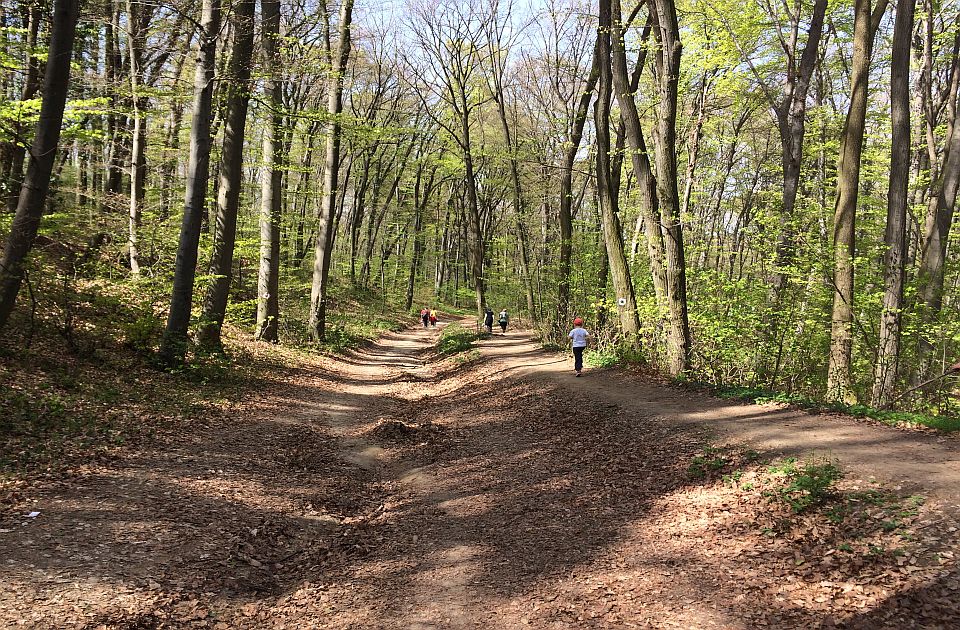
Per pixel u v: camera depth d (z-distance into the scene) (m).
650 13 14.65
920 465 6.66
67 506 5.95
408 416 13.63
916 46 17.55
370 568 5.92
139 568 5.06
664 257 16.09
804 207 17.97
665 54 13.59
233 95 14.30
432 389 17.75
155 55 18.70
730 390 11.87
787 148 16.31
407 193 48.62
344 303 37.78
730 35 17.22
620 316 18.09
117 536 5.54
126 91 15.00
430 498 8.12
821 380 13.70
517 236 31.02
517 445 10.49
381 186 46.25
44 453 7.14
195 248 12.90
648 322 17.53
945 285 15.77
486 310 29.73
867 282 14.56
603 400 12.41
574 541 6.32
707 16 17.62
